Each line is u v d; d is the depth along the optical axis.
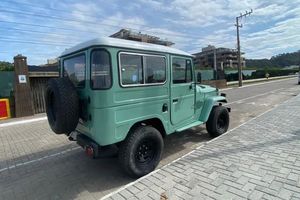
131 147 3.81
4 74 11.98
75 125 3.76
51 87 3.81
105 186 3.85
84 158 5.21
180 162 4.29
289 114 8.18
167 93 4.60
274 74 53.53
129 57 3.80
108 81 3.52
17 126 9.38
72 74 4.18
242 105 12.55
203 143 5.87
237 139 5.49
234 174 3.62
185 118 5.23
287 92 18.47
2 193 3.78
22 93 11.92
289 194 2.98
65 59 4.41
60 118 3.59
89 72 3.58
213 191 3.19
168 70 4.59
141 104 4.04
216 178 3.55
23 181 4.20
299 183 3.23
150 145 4.20
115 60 3.58
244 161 4.10
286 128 6.23
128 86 3.78
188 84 5.21
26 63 12.04
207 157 4.43
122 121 3.74
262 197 2.95
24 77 11.99
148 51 4.12
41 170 4.66
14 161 5.25
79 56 3.91
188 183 3.48
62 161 5.09
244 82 36.19
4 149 6.18
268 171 3.64
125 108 3.77
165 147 5.64
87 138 3.97
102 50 3.48
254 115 9.62
